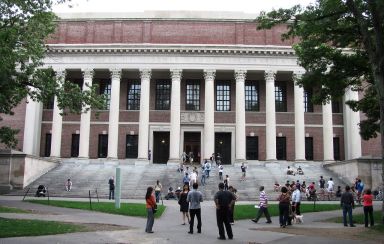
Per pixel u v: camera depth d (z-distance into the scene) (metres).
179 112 56.75
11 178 43.91
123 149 59.09
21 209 27.56
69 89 30.42
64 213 26.30
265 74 57.31
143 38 58.50
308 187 42.47
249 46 56.91
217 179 46.91
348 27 23.66
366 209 22.59
